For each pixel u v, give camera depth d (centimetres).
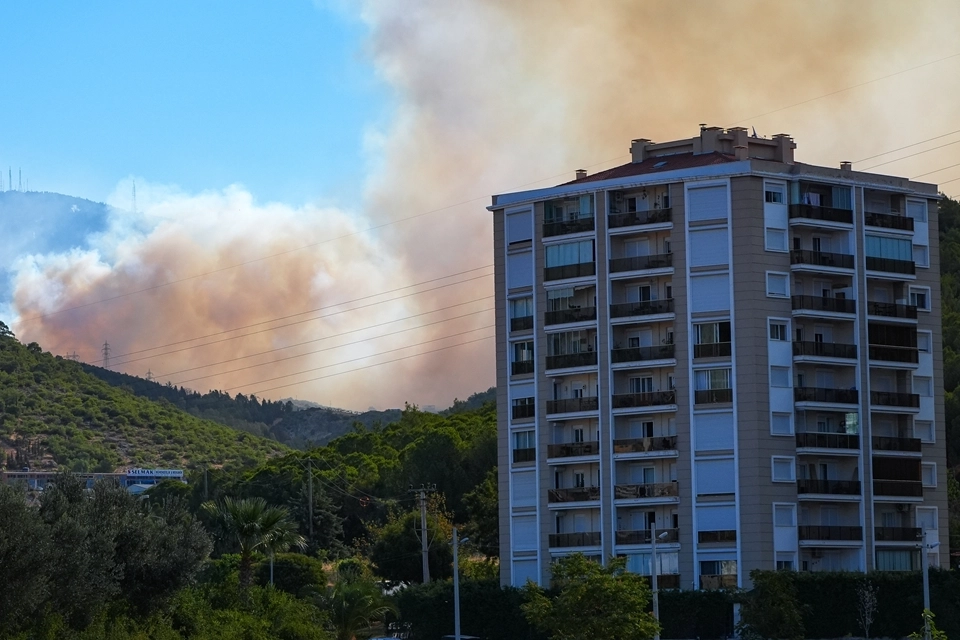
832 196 11181
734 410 10700
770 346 10812
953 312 19525
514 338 11544
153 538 7356
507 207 11669
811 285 11131
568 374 11225
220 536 13150
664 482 10850
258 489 19462
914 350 11288
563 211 11450
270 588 9094
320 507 17875
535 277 11469
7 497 5969
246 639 8088
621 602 8262
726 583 10519
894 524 11088
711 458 10706
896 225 11381
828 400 10862
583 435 11231
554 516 11156
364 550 16675
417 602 10794
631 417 11025
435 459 17562
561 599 8362
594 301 11200
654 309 10969
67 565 6341
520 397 11469
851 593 10119
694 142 11919
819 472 10950
